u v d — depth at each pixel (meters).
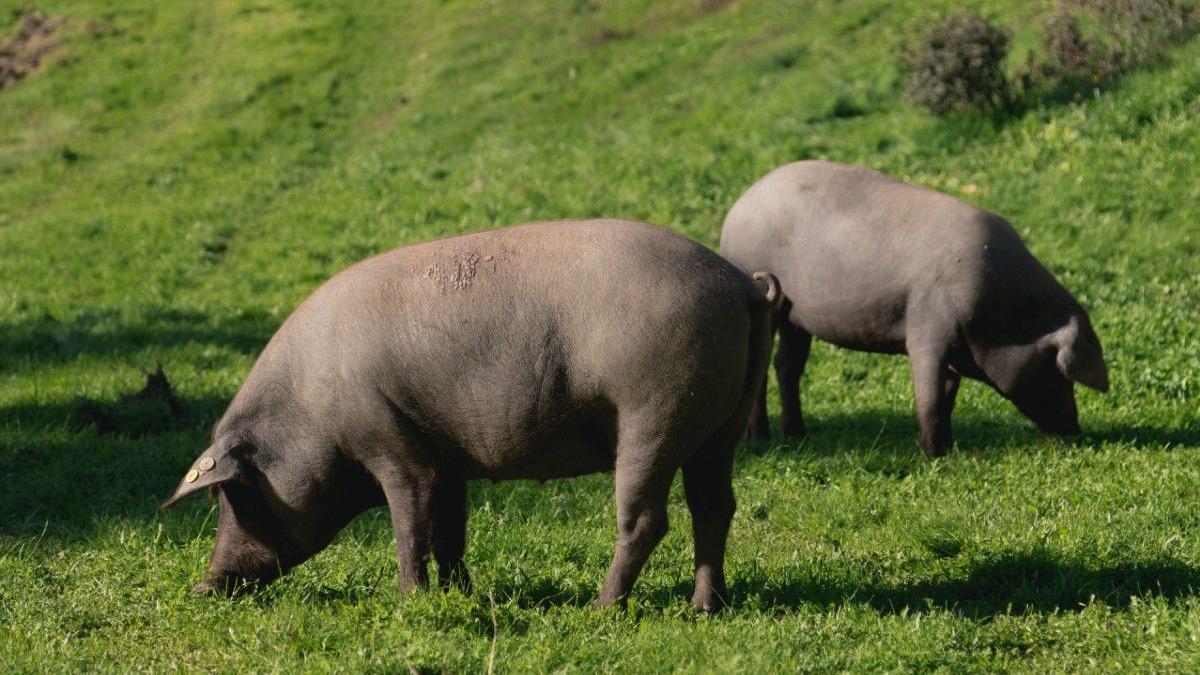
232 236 43.78
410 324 14.04
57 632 14.23
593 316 13.65
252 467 14.75
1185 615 13.24
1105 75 38.78
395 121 55.81
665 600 14.95
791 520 18.36
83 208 48.12
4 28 72.88
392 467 14.34
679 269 13.84
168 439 23.62
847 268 21.84
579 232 14.30
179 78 65.06
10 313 35.38
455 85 59.25
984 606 14.55
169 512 19.36
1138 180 33.72
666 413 13.52
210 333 33.25
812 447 22.25
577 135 48.75
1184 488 18.06
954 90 39.31
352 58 65.50
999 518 17.25
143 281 39.44
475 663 12.72
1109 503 17.67
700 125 46.06
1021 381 21.05
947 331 20.91
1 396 26.61
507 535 17.50
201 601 14.98
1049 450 20.81
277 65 64.81
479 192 43.91
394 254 14.80
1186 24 39.06
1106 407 23.27
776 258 22.97
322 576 16.02
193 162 53.19
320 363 14.39
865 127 41.97
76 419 24.72
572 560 16.91
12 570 16.44
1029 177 35.31
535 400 13.77
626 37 61.78
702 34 58.38
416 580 14.38
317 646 13.44
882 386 26.20
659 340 13.46
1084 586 14.55
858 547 16.98
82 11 74.81
